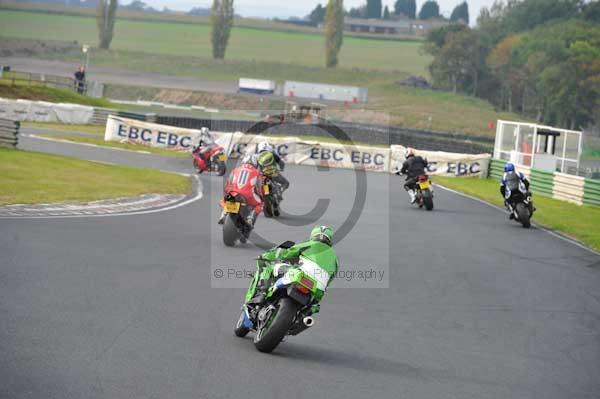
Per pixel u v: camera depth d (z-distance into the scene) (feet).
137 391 45.93
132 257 90.07
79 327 58.90
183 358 53.88
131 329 60.13
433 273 99.45
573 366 62.90
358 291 85.61
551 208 204.33
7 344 52.49
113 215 124.57
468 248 123.13
